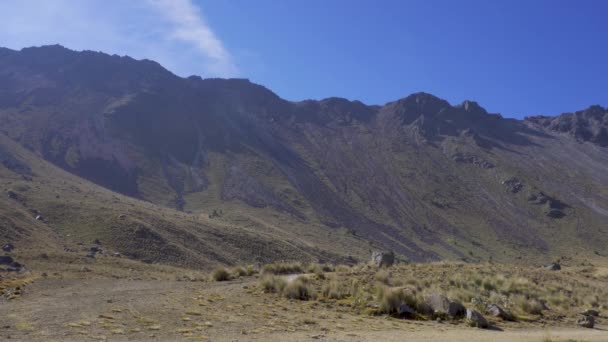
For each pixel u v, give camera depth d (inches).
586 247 7130.9
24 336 432.1
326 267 1206.9
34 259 1755.7
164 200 6845.5
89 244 2534.5
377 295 786.8
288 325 576.7
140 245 2650.1
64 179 5088.6
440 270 1197.7
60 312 561.6
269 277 901.2
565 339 541.6
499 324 713.0
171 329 502.9
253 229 4621.1
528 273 1305.4
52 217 2982.3
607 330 734.5
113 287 920.3
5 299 665.6
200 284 1021.2
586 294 1103.6
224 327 535.8
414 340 510.0
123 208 3452.3
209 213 5920.3
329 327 583.8
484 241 7342.5
